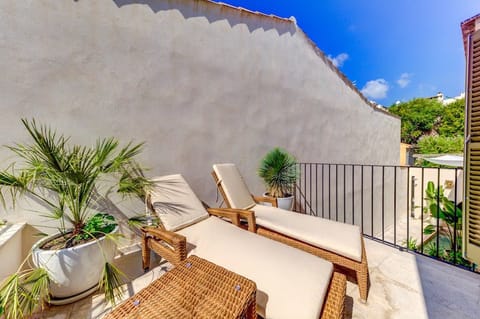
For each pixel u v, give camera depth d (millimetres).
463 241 1687
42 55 2045
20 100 1969
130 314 1050
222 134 3283
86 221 2113
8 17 1901
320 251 1866
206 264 1434
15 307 1303
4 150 1921
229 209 2480
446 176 8141
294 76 4172
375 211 6551
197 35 2979
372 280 1929
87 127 2275
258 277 1407
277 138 3971
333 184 5074
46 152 1713
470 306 1626
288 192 3832
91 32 2266
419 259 2258
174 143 2844
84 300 1737
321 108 4699
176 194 2414
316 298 1231
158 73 2688
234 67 3365
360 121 5766
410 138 13148
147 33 2594
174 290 1203
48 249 1698
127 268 2182
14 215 1957
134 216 2578
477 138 1581
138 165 2574
